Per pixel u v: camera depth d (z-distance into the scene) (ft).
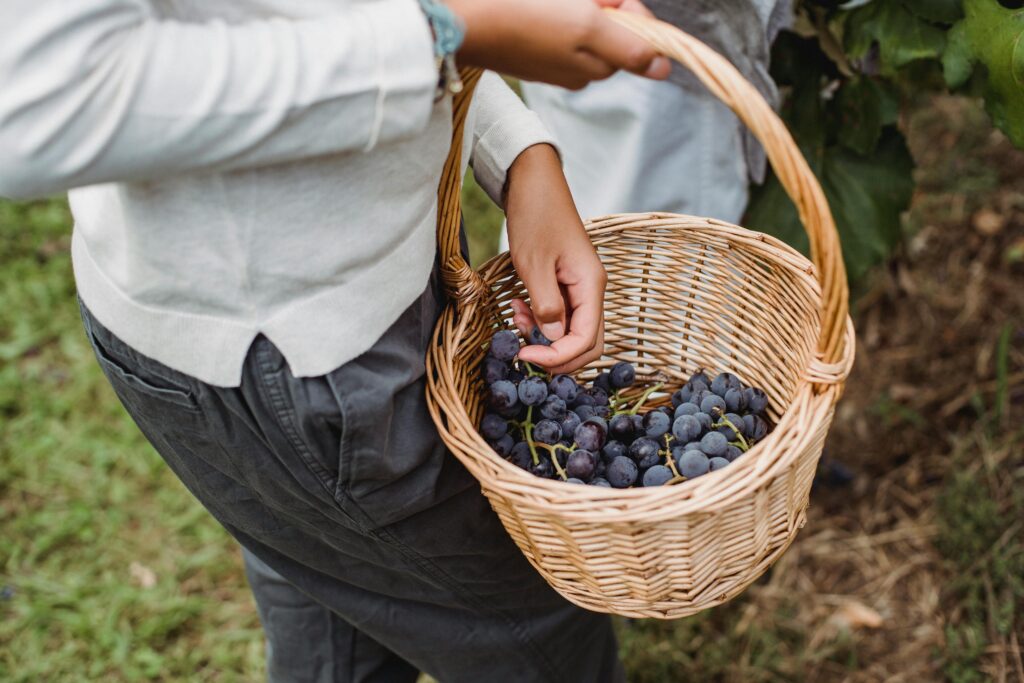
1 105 2.05
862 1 4.79
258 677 5.95
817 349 2.97
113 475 7.07
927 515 6.18
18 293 8.32
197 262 2.64
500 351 3.52
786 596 5.95
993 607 5.48
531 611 3.90
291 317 2.73
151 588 6.43
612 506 2.82
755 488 2.82
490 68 2.67
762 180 5.08
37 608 6.28
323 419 2.89
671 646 5.72
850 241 5.32
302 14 2.51
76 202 2.97
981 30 4.05
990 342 6.95
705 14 4.36
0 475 7.07
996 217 7.70
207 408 2.95
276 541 3.64
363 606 3.86
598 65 2.68
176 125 2.18
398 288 2.93
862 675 5.56
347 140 2.40
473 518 3.47
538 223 3.50
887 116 5.04
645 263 3.95
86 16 2.04
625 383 3.90
